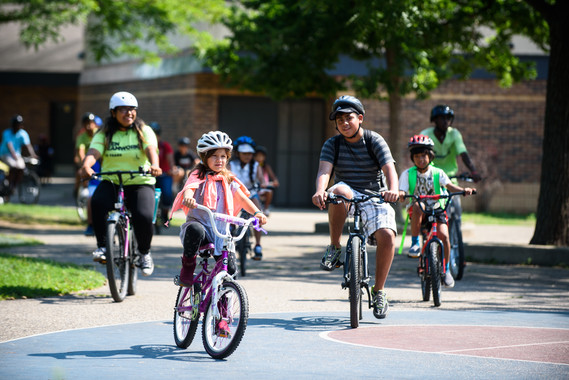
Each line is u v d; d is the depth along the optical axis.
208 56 53.12
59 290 24.88
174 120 71.00
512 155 69.50
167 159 45.06
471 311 23.19
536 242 37.12
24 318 20.75
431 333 19.62
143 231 24.38
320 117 70.31
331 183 57.69
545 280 30.50
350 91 66.75
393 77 48.41
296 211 67.75
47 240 40.62
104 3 56.41
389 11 37.72
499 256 36.03
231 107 69.00
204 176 17.48
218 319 16.52
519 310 23.52
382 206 20.36
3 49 93.56
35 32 54.62
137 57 76.81
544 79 69.12
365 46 51.06
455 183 32.25
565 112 36.81
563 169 36.75
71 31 93.81
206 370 15.52
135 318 21.25
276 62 49.22
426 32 46.03
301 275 30.81
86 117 39.41
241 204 17.56
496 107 69.25
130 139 24.58
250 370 15.57
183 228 17.11
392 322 21.16
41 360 16.23
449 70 51.06
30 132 99.00
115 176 24.45
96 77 85.38
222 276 16.69
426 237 25.77
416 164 25.33
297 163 70.38
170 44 69.50
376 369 15.75
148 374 15.13
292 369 15.69
